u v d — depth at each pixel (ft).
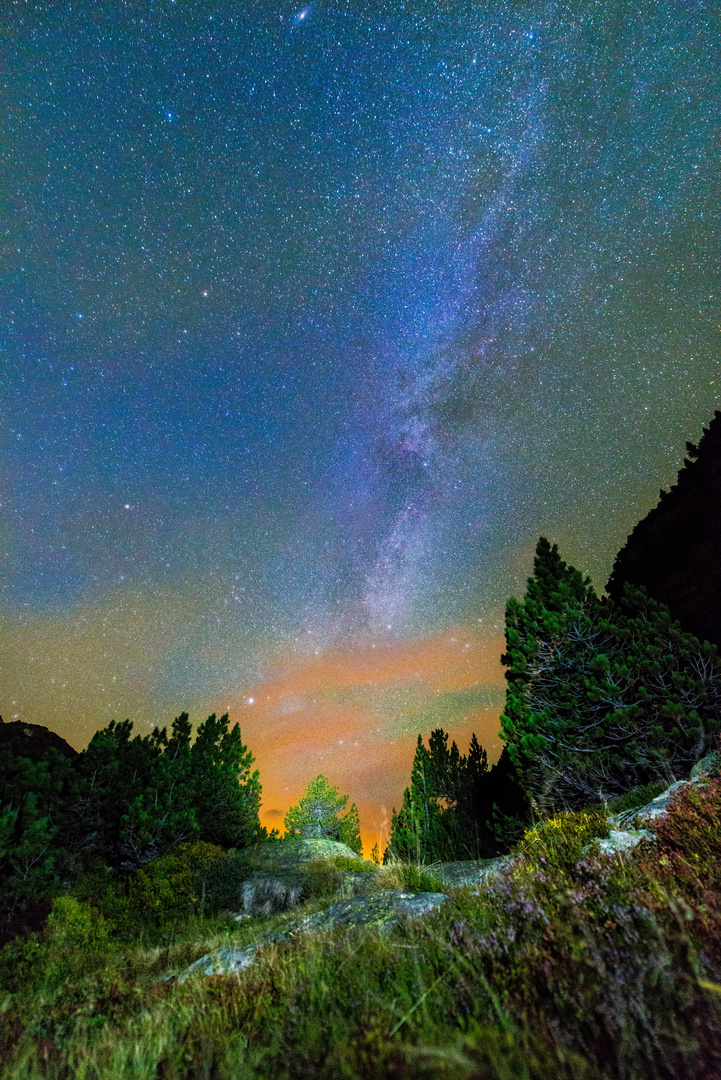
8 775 44.75
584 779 39.14
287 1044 8.51
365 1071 6.60
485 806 61.87
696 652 38.70
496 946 10.08
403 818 63.52
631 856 13.74
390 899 20.99
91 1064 11.25
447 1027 7.20
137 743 57.82
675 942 7.63
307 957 14.06
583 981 7.47
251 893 43.27
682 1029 6.04
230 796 64.64
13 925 34.81
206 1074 8.54
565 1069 5.82
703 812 14.49
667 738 35.76
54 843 44.86
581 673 41.50
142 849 48.44
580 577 47.32
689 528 65.87
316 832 103.24
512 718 43.88
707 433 69.56
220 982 15.14
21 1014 17.25
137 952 30.25
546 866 15.47
